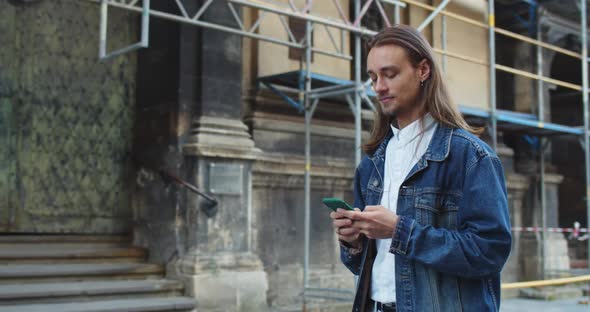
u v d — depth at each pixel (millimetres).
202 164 8117
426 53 2227
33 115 8352
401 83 2236
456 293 2109
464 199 2105
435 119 2227
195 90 8320
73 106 8648
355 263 2398
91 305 7066
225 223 8219
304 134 9531
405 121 2326
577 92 14195
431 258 2039
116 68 9000
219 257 8094
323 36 9945
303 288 8773
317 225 9547
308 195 8672
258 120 9062
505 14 12516
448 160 2162
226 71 8492
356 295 2320
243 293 8102
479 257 2008
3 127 8094
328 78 8680
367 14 10750
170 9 8391
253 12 9203
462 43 11703
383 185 2338
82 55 8766
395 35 2236
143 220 8656
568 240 15547
